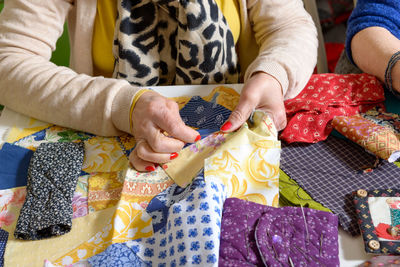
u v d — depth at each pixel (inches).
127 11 33.5
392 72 34.3
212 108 32.5
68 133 32.6
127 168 28.5
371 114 32.6
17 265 23.2
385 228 23.4
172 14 34.4
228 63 37.4
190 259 21.3
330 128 31.0
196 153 28.5
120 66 35.9
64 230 24.8
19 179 28.5
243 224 23.3
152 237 24.0
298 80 34.0
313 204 25.7
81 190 27.5
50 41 36.8
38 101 32.3
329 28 70.2
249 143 27.5
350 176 27.4
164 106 28.9
